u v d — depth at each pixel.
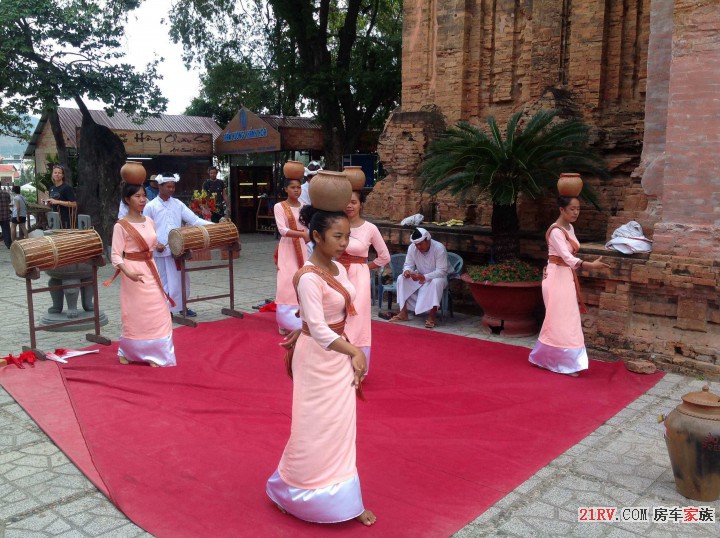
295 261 7.30
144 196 6.17
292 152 21.86
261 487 3.83
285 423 4.84
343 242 3.29
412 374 6.11
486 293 7.51
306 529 3.35
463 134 7.64
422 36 10.52
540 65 9.29
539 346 6.25
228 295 8.62
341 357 3.32
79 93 14.93
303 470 3.34
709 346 6.11
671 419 3.83
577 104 8.87
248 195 21.09
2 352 6.75
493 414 5.09
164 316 6.30
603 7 8.54
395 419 4.95
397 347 7.07
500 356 6.71
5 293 10.32
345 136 19.80
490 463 4.22
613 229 7.05
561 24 9.07
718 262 5.90
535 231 8.86
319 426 3.30
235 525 3.39
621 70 8.66
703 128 5.97
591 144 8.52
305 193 8.29
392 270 9.02
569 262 5.86
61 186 11.20
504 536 3.38
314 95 18.61
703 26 5.87
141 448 4.38
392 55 19.06
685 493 3.82
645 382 5.93
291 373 3.54
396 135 10.23
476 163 7.36
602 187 8.62
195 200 14.02
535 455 4.36
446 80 10.23
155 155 19.97
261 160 22.70
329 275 3.33
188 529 3.35
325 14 18.53
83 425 4.73
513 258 7.97
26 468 4.14
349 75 18.34
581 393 5.61
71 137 18.94
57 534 3.34
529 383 5.84
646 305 6.48
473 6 9.95
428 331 7.83
